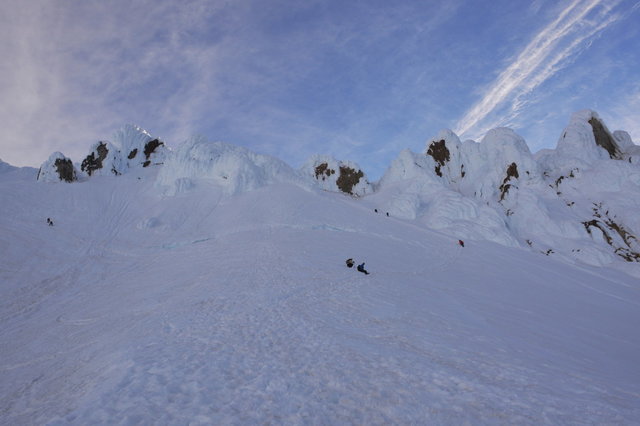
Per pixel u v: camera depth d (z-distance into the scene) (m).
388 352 11.83
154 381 9.12
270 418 7.66
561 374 10.95
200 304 19.50
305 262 30.72
